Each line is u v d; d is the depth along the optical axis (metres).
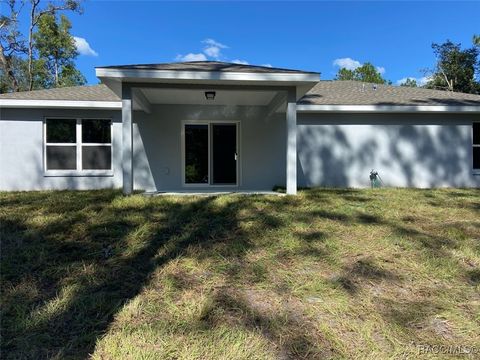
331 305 3.80
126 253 5.06
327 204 8.12
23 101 11.17
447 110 12.34
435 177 12.86
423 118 12.79
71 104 11.30
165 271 4.53
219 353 3.03
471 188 12.36
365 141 12.70
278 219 6.59
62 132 11.72
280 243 5.43
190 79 8.58
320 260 4.89
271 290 4.09
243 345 3.13
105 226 6.13
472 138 12.92
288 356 3.03
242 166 12.34
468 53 36.41
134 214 6.92
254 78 8.63
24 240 5.49
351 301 3.90
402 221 6.77
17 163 11.52
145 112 11.94
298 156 12.55
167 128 12.05
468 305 3.89
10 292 3.97
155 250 5.17
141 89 9.34
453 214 7.43
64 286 4.13
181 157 12.12
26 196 9.56
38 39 32.09
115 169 11.84
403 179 12.80
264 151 12.40
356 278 4.41
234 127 12.50
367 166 12.72
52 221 6.41
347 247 5.35
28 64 30.41
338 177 12.66
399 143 12.77
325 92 14.45
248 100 11.39
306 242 5.48
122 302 3.79
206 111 12.18
